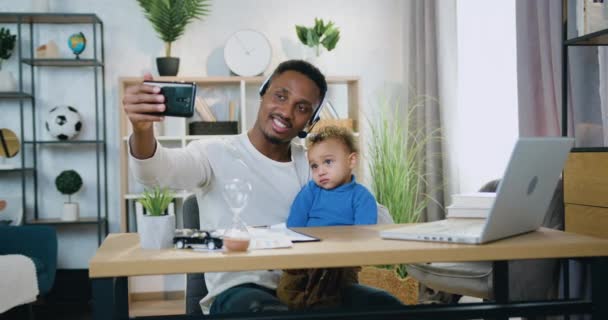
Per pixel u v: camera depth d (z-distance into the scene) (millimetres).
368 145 4328
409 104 4629
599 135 2645
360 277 3512
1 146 4637
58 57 4586
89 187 4723
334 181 1895
